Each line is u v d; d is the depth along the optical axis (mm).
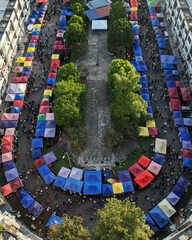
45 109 98312
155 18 136000
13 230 59344
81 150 89500
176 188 78000
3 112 102250
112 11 128125
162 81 111125
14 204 78062
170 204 75750
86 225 74125
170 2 135000
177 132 95062
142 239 55031
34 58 120625
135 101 82875
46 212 76625
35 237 67688
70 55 122688
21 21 130125
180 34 121375
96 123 97188
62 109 86125
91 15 137375
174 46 126750
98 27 130250
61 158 88562
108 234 55594
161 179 82938
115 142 87875
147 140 92688
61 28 132250
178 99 100688
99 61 118875
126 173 81938
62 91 90625
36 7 151375
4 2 119750
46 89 105688
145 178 79812
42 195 80125
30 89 108562
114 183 79562
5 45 108375
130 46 120562
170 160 87125
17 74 115125
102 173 84250
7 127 93125
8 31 111438
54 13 143875
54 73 110500
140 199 79000
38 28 130375
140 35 131125
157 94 106500
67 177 81750
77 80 99500
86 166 86688
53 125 94312
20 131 95438
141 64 113438
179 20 121625
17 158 88438
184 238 57594
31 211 74125
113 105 92750
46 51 124188
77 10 130375
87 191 78062
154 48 124188
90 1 147500
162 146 87938
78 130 90625
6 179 81750
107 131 92375
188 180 79875
